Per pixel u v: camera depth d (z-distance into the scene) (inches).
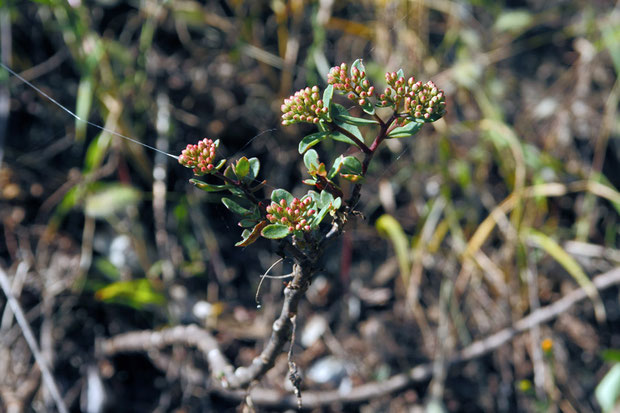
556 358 57.9
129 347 53.7
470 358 56.2
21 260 55.4
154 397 54.0
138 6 64.1
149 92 61.1
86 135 60.3
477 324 59.2
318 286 60.1
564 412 56.1
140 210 59.2
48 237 56.8
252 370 40.1
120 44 62.6
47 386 51.2
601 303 57.4
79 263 56.2
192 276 58.0
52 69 61.4
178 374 54.2
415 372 55.1
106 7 63.4
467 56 68.4
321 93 46.2
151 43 63.3
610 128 67.6
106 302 55.4
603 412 56.3
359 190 32.8
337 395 53.8
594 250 63.2
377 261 61.6
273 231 31.9
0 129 57.0
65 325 54.2
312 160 32.3
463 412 55.6
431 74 65.2
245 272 60.0
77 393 52.5
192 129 61.4
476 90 63.5
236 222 37.0
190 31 64.6
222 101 62.4
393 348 57.4
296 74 62.7
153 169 59.2
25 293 54.7
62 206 54.4
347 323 58.8
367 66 60.5
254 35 64.9
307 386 54.9
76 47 55.5
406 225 62.9
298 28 63.1
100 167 58.6
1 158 55.9
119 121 57.0
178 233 58.8
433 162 63.9
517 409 56.3
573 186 64.3
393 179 63.6
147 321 56.8
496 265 61.6
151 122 60.8
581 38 72.5
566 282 62.0
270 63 62.1
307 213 31.9
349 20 65.4
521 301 59.6
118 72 60.7
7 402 49.6
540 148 67.7
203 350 48.9
